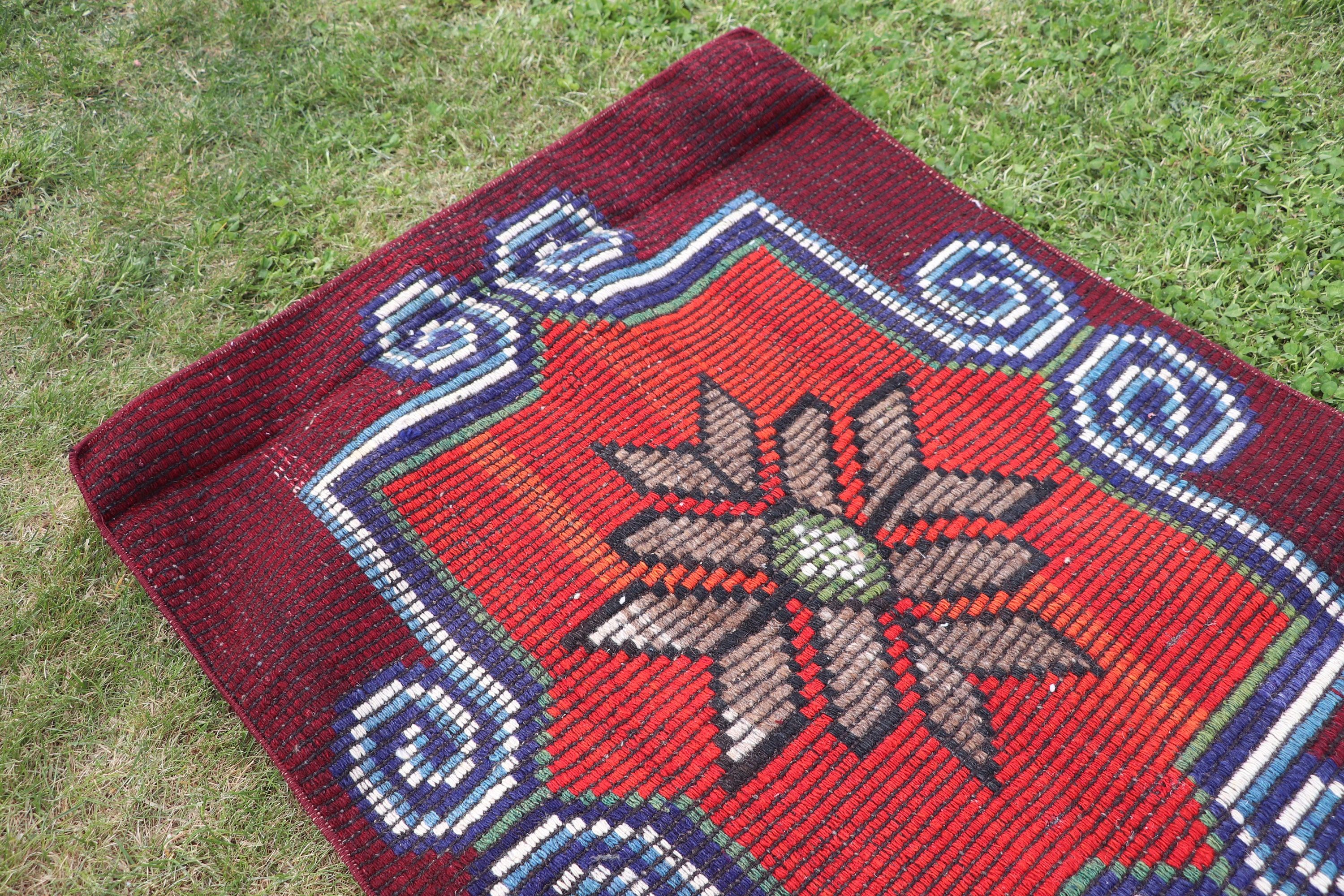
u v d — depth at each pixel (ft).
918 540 5.74
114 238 7.18
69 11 8.19
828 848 4.88
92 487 5.70
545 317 6.38
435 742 5.16
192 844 5.21
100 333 6.81
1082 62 8.17
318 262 7.20
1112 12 8.33
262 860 5.18
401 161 7.74
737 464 5.97
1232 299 6.97
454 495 5.78
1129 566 5.63
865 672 5.33
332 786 5.09
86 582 5.89
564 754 5.10
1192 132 7.72
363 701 5.24
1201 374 6.43
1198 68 8.02
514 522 5.72
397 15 8.41
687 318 6.52
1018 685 5.29
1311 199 7.32
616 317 6.42
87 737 5.46
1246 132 7.71
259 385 6.15
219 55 8.14
